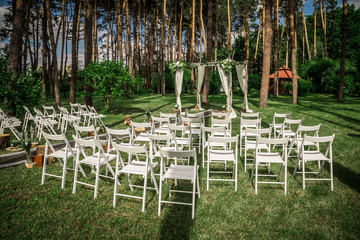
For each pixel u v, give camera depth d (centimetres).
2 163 550
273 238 299
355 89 2352
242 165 557
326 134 811
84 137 803
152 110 1481
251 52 2825
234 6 3003
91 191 425
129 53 2355
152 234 308
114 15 3055
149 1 3075
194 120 724
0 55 907
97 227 323
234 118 1177
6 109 927
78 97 2559
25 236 303
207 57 1727
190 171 384
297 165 478
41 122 814
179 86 1435
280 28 3472
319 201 384
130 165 405
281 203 380
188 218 343
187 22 3161
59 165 547
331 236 300
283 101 1881
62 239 299
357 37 3419
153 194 416
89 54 1444
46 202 384
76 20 1817
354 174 482
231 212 357
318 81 2705
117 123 1079
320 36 3803
